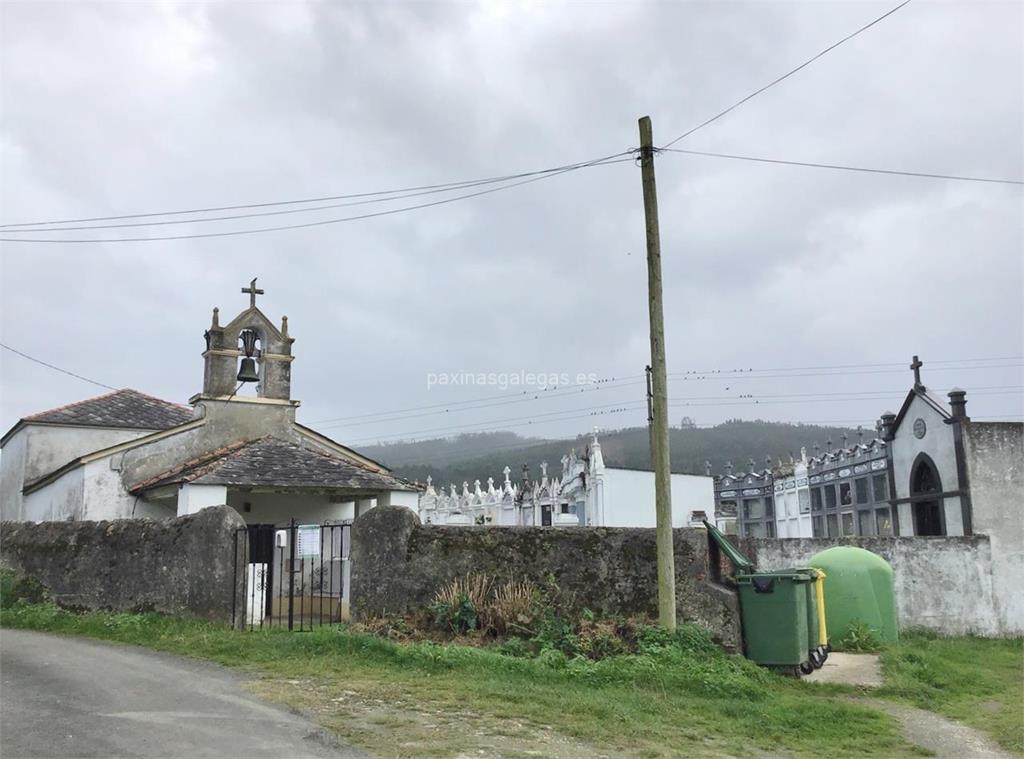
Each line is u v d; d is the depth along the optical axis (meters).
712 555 13.78
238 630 13.26
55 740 7.02
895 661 14.09
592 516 36.28
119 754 6.63
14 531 17.66
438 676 10.52
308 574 19.45
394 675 10.47
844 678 12.83
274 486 17.86
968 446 21.12
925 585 19.53
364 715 8.43
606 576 13.72
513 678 10.75
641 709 9.74
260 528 17.23
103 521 16.33
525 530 14.12
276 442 20.64
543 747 7.71
